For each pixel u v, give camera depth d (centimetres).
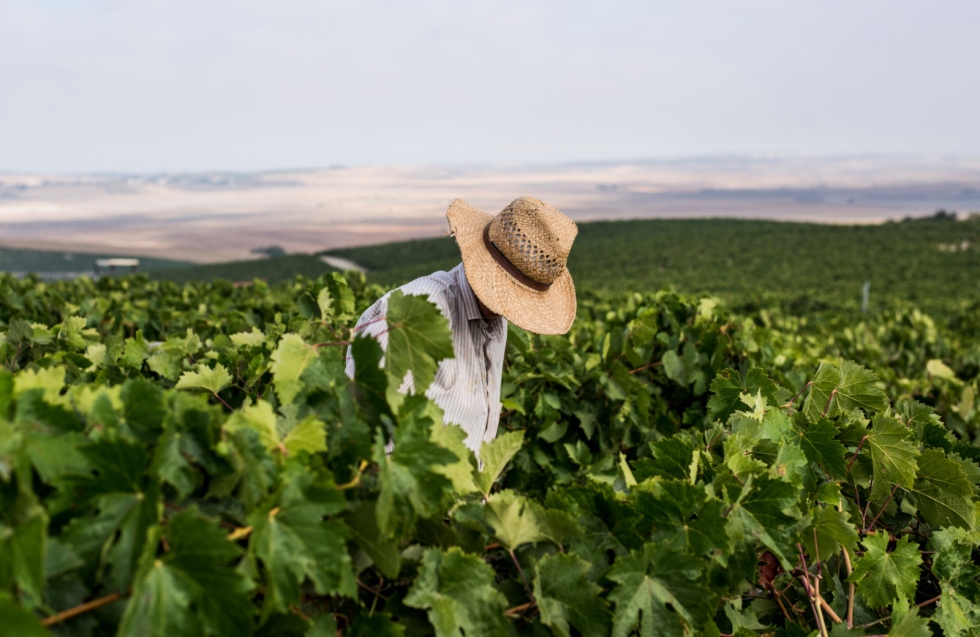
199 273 10806
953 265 7875
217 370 181
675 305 510
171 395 110
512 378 398
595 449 426
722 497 159
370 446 121
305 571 104
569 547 143
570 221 233
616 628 129
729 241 10744
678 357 432
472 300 228
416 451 121
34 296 590
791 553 149
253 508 107
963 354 776
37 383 108
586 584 132
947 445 222
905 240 9838
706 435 188
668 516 146
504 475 400
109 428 104
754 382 212
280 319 325
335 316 270
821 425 193
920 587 195
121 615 94
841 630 166
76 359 239
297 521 105
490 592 126
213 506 109
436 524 130
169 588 92
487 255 224
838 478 191
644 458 167
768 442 178
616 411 420
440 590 124
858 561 171
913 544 173
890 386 597
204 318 547
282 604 102
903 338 860
